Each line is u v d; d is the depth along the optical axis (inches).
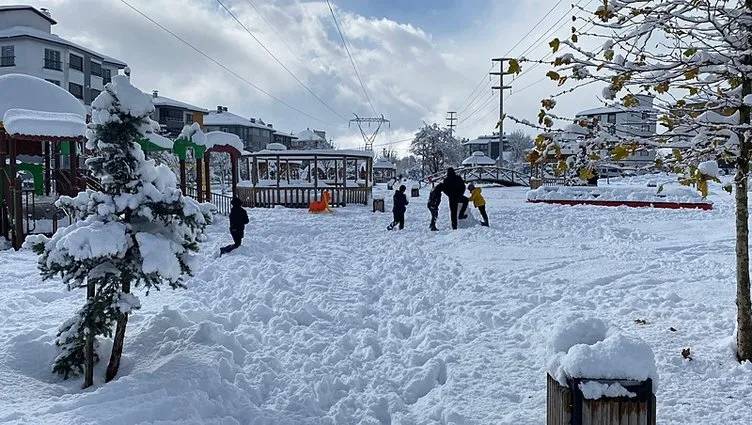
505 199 1337.4
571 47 187.0
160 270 218.8
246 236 696.4
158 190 234.2
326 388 230.2
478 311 323.6
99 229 218.2
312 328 307.3
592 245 560.4
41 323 301.7
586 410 137.8
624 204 1044.5
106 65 2358.5
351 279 444.8
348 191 1311.5
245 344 275.4
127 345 260.2
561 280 400.2
